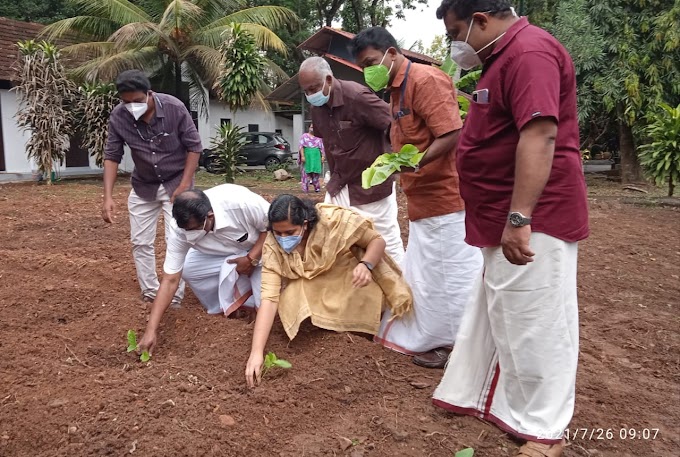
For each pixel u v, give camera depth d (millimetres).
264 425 2816
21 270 5266
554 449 2547
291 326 3568
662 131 11359
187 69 19031
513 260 2340
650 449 2883
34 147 13898
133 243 4621
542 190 2256
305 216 3490
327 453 2645
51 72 13836
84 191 12586
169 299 3801
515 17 2496
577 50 13852
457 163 2707
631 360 3957
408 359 3643
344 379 3270
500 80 2379
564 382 2531
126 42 16875
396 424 2889
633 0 13922
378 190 4129
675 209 10680
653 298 5379
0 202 10383
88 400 2885
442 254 3445
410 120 3402
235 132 15602
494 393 2889
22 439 2635
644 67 13836
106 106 15125
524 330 2521
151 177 4473
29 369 3215
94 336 3791
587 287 5633
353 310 3740
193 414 2812
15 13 23750
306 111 19453
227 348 3549
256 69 16078
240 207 3898
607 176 17969
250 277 4227
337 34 16672
